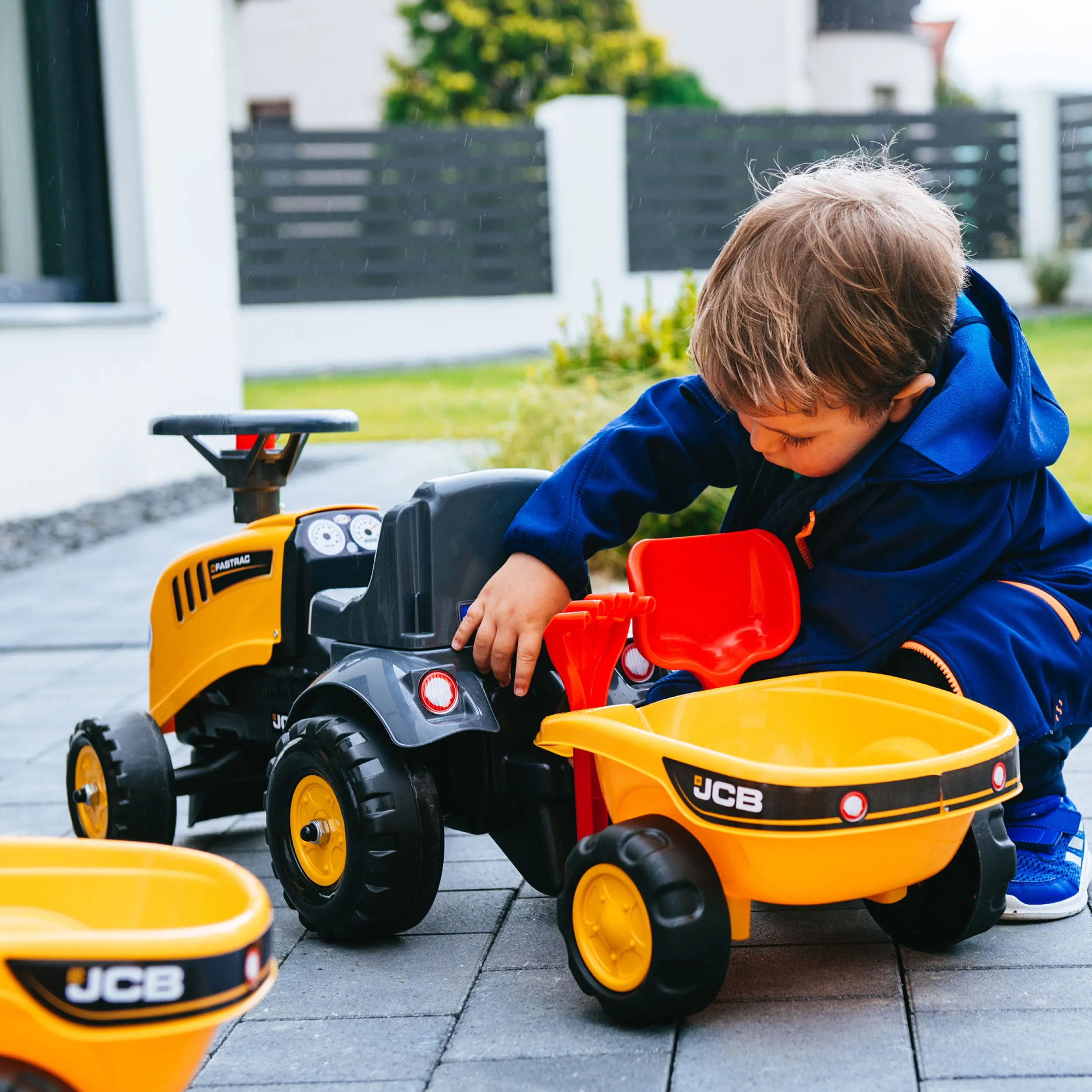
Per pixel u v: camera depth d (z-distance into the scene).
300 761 1.88
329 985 1.72
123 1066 1.11
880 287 1.68
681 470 1.98
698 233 14.96
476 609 1.83
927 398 1.81
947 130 15.85
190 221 8.25
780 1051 1.48
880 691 1.79
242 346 14.23
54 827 2.51
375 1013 1.63
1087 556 2.00
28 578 5.33
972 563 1.82
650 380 4.96
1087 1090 1.37
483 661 1.84
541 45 22.28
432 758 1.94
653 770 1.55
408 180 15.04
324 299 14.49
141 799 2.15
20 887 1.34
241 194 14.08
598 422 4.51
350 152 15.20
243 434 2.14
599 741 1.63
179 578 2.31
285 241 14.24
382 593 1.88
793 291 1.69
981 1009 1.56
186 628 2.30
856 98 25.58
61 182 7.62
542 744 1.73
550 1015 1.60
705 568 1.91
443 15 22.44
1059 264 15.94
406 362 14.59
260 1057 1.53
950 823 1.54
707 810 1.50
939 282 1.73
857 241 1.69
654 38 23.36
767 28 24.59
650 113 14.67
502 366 13.41
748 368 1.72
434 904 2.01
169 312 8.05
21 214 7.50
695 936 1.48
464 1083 1.44
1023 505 1.87
